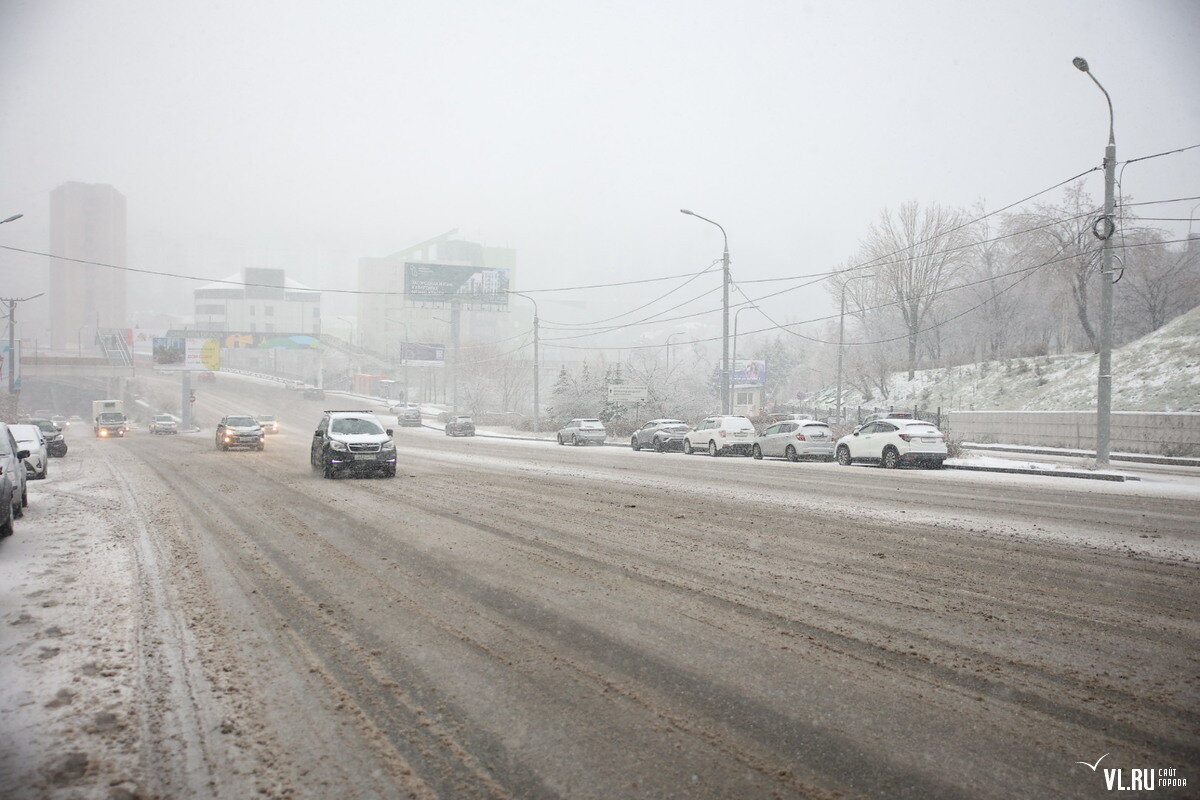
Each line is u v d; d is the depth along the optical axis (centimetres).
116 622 616
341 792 348
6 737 404
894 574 782
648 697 456
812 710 436
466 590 716
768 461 2711
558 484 1744
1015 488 1683
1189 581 750
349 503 1370
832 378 7631
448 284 9088
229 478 1872
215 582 753
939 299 6150
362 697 458
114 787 352
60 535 1047
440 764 375
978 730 409
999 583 741
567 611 642
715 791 347
